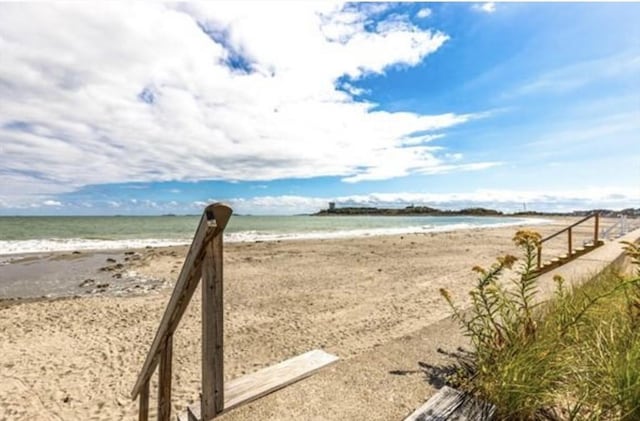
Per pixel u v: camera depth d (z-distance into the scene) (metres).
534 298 4.60
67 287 10.16
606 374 2.15
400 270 12.66
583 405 2.04
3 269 12.73
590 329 2.70
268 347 5.62
